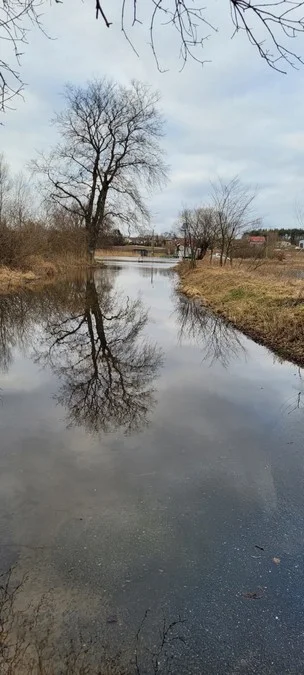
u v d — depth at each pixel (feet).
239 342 32.55
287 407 18.94
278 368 25.29
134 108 98.02
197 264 106.32
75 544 10.08
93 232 110.93
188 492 12.31
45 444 15.38
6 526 10.69
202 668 7.34
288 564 9.61
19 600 8.52
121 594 8.72
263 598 8.68
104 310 49.85
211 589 8.87
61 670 7.10
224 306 46.44
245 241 114.21
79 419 17.78
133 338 34.94
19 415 18.25
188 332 37.27
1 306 49.03
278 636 7.89
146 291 70.64
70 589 8.81
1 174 74.23
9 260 68.03
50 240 94.99
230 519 11.10
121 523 10.85
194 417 17.95
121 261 174.91
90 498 11.94
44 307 50.11
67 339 34.73
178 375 24.22
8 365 26.68
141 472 13.41
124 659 7.40
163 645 7.68
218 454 14.65
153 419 17.79
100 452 14.79
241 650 7.63
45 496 12.02
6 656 7.29
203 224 108.99
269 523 10.98
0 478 12.98
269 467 13.78
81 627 7.97
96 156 101.71
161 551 9.91
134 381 23.18
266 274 70.18
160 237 294.46
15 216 72.90
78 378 23.91
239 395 20.66
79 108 95.91
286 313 33.91
